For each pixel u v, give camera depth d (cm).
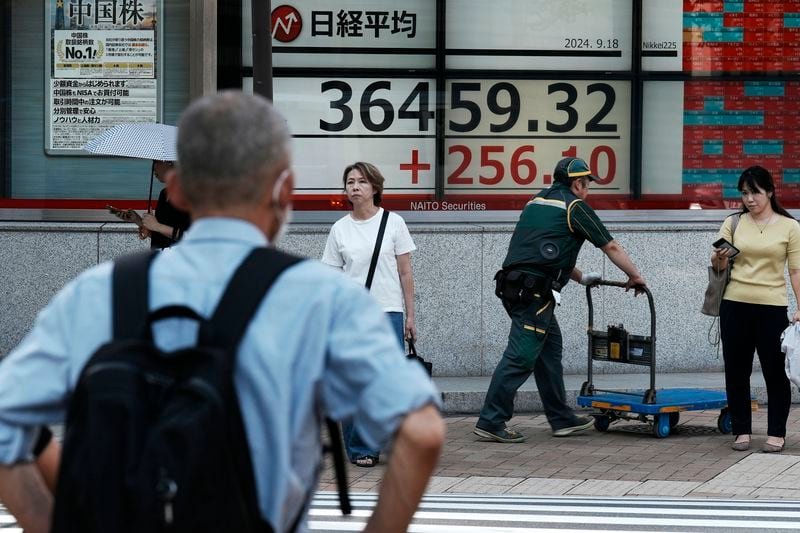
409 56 1667
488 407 1316
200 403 274
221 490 272
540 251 1298
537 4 1683
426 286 1623
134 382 276
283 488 290
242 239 305
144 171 1652
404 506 300
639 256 1662
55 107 1638
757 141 1728
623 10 1697
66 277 1619
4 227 1612
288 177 312
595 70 1698
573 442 1330
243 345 291
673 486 1127
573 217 1298
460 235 1627
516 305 1311
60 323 301
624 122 1708
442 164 1677
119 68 1633
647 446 1310
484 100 1681
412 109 1670
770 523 965
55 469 331
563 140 1697
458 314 1630
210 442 271
